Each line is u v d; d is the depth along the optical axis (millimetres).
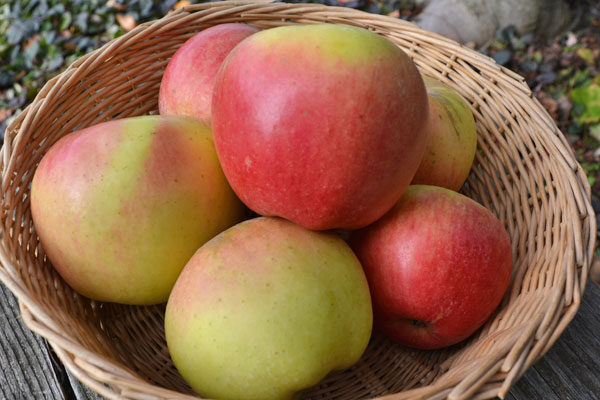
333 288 328
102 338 369
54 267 375
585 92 867
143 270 359
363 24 462
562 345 365
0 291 388
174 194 354
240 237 338
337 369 340
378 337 398
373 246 360
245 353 315
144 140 355
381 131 317
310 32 322
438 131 400
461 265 346
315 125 312
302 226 347
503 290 358
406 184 344
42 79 875
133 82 455
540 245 372
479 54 438
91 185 346
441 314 354
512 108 419
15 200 376
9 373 356
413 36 455
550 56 911
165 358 390
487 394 296
